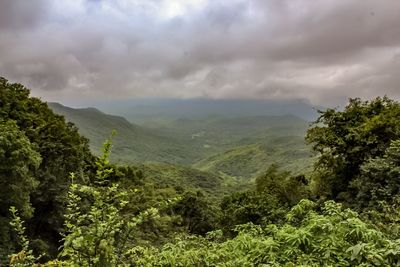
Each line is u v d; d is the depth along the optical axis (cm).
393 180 1372
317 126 2252
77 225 328
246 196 2430
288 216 478
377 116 1983
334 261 340
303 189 2392
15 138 1705
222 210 2580
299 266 332
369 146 1941
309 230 389
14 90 2911
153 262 374
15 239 1672
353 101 2341
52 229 2259
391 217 690
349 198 1825
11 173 1642
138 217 337
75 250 306
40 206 2206
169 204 376
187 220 3609
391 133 1872
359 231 360
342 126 2184
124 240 334
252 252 391
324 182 2206
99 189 346
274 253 372
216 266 370
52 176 2234
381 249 328
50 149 2392
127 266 350
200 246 441
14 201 1686
